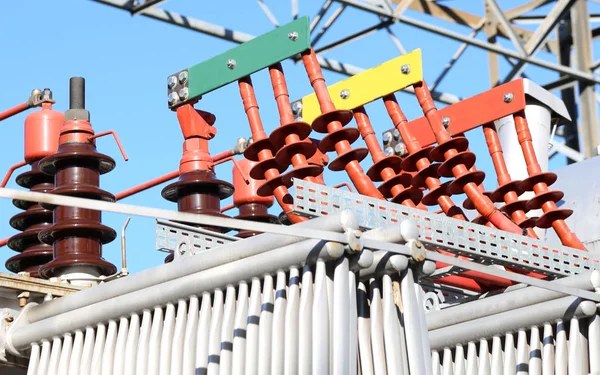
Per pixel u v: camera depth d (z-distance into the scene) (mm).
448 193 16344
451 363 16266
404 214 14500
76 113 17625
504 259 15180
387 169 16453
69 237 16984
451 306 16266
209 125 17781
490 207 16172
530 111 18891
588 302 15031
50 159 17391
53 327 15242
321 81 15727
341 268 13195
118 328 14906
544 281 14336
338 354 13000
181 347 14180
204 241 15156
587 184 18953
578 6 39219
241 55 16391
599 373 14992
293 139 15469
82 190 17156
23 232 18422
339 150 15680
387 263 13344
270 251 13594
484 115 17266
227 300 13906
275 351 13305
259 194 15719
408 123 17922
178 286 14242
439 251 15977
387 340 13258
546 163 18797
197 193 17797
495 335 15906
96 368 14820
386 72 16578
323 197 14008
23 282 15625
